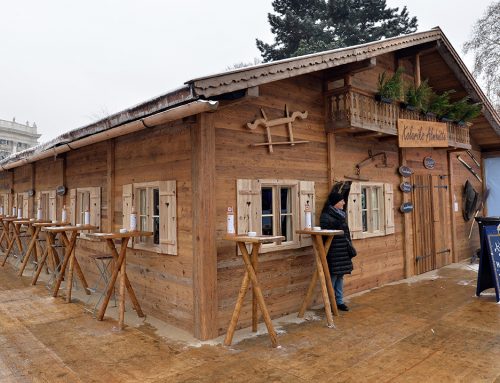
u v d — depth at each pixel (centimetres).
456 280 673
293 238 498
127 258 541
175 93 377
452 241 838
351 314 484
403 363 340
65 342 398
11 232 961
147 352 369
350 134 597
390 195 666
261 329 432
